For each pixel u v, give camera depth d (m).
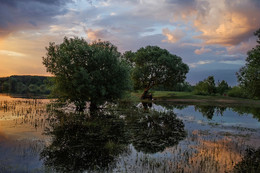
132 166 8.29
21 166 8.01
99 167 8.13
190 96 55.91
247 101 48.19
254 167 8.51
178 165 8.48
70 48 23.20
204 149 10.84
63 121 16.75
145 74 48.25
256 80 17.02
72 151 9.91
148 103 39.19
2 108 23.64
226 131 15.64
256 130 16.33
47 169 7.84
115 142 11.60
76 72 22.09
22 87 107.25
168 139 12.75
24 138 11.76
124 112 24.03
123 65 25.11
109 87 23.48
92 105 25.23
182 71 49.28
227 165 8.65
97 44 25.75
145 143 11.73
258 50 16.66
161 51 50.03
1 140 11.23
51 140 11.55
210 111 29.11
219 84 65.25
